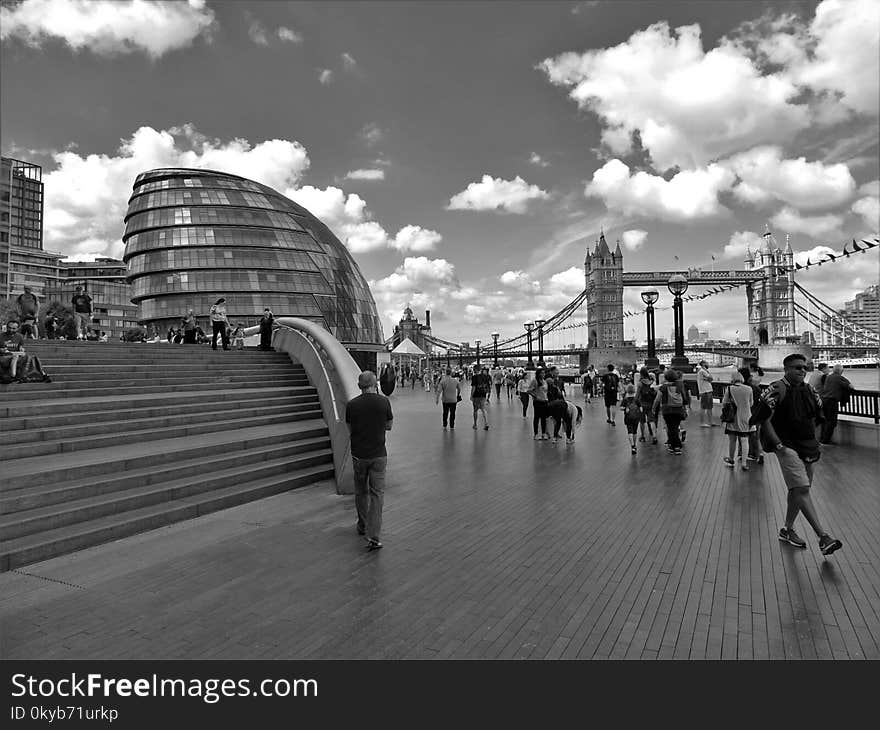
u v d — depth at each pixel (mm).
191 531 6504
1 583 4895
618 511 7301
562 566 5312
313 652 3760
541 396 14531
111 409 9742
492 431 16406
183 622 4180
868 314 48438
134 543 6031
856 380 44031
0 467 6785
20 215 159625
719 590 4699
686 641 3846
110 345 14883
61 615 4289
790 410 5758
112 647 3832
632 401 13117
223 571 5227
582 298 95438
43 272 153875
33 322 15297
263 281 69312
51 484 6566
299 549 5863
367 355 70312
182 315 66438
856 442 12227
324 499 8086
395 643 3865
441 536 6301
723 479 9281
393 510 7457
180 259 68500
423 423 18875
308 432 10703
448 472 10109
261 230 72312
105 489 6793
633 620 4168
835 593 4617
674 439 11945
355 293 79688
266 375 15305
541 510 7391
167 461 8008
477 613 4309
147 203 72125
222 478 7961
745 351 58875
